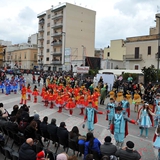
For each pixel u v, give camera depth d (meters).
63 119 14.06
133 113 17.02
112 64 51.62
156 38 40.09
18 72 52.72
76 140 7.54
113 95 19.94
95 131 11.63
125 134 9.12
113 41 62.25
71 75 37.59
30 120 9.39
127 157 6.05
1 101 20.34
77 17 61.50
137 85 21.95
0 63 94.56
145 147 9.58
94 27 65.19
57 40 63.53
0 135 8.55
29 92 21.05
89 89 21.44
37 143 7.64
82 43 62.66
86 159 5.59
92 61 49.62
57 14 62.72
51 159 6.72
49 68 66.44
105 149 6.63
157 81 27.69
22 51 80.25
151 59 40.88
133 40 43.62
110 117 11.79
